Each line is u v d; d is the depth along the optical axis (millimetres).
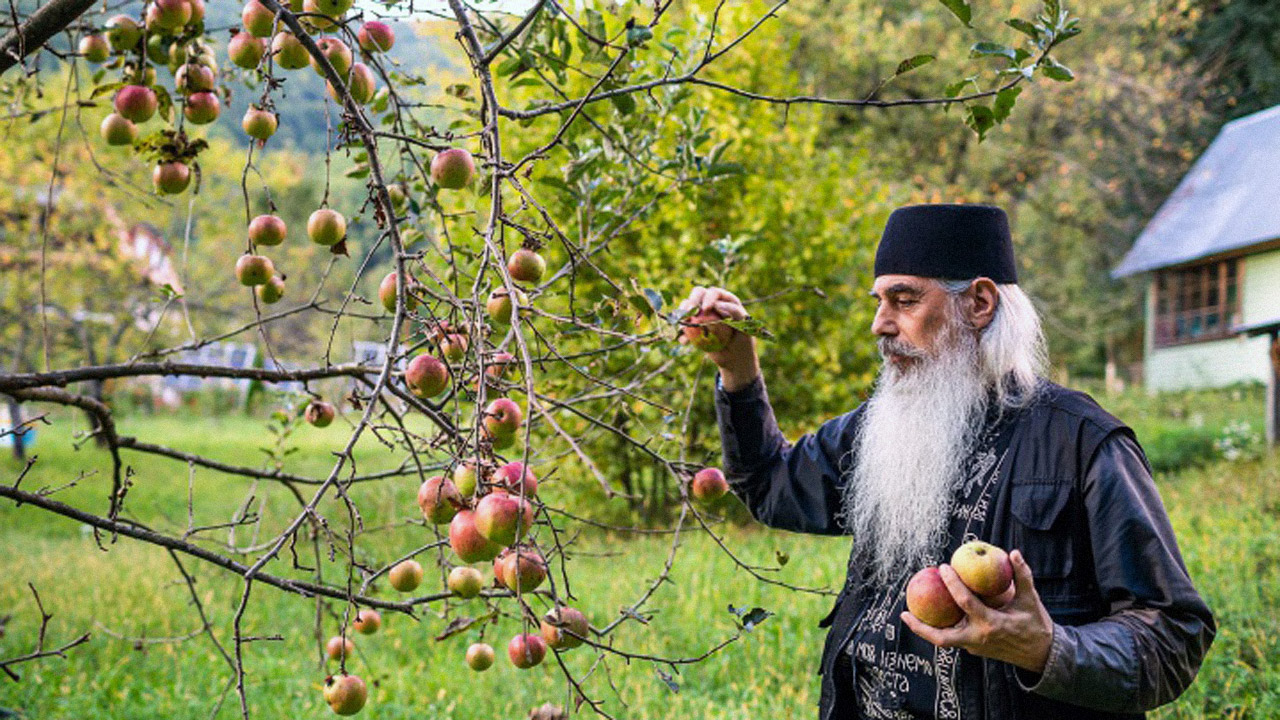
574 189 2727
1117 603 1853
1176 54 21312
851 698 2184
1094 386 22766
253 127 2174
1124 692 1699
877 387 2301
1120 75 19594
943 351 2137
